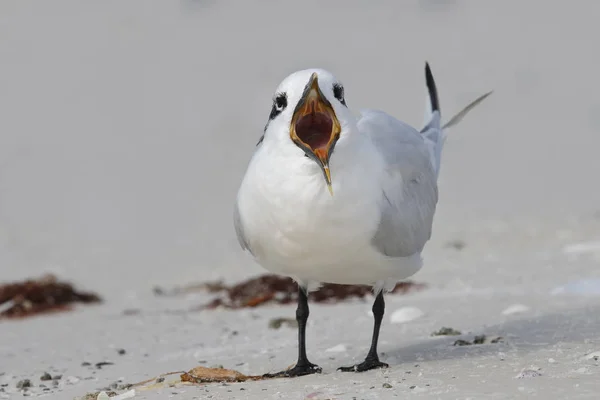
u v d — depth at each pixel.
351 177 7.37
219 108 29.22
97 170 23.52
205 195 21.00
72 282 14.81
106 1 40.19
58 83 32.19
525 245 14.89
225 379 8.01
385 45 34.44
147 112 29.12
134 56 34.94
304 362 8.27
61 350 10.62
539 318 9.52
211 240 17.56
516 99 27.91
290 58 33.97
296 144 7.21
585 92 28.31
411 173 8.29
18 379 9.20
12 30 37.31
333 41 35.47
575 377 6.99
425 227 8.52
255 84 31.64
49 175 23.19
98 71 33.41
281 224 7.52
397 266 8.09
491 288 11.84
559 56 31.97
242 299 12.78
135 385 8.37
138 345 10.60
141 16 38.59
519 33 34.47
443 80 30.27
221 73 32.88
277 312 11.84
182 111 29.06
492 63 31.56
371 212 7.54
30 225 19.22
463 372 7.50
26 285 13.70
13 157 24.94
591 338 8.39
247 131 26.73
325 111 7.25
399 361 8.30
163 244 17.47
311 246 7.60
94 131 27.28
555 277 12.13
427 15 37.22
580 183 19.72
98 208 20.33
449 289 12.12
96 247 17.52
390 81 30.22
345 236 7.54
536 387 6.79
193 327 11.38
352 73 31.53
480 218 17.06
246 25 37.72
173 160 24.16
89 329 11.77
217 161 23.86
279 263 7.97
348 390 7.19
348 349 9.18
